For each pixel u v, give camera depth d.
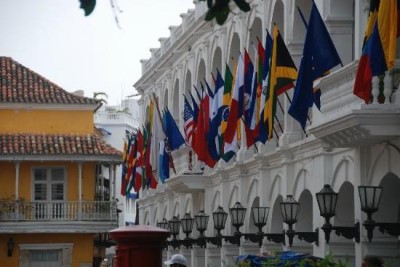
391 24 19.39
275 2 31.77
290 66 26.03
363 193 22.25
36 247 48.94
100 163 49.84
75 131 51.38
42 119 51.25
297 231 29.28
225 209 38.00
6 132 50.69
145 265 12.64
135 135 50.00
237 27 36.53
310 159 28.38
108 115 81.50
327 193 24.02
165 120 41.66
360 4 24.03
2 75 53.03
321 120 23.34
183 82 46.31
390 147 22.25
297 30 30.05
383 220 23.58
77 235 49.28
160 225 46.50
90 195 49.66
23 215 48.09
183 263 17.19
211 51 40.72
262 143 30.34
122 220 78.75
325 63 23.62
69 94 52.25
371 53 19.83
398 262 23.70
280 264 15.55
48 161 49.16
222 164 38.28
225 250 37.34
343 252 26.23
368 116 20.70
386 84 20.94
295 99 23.95
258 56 28.61
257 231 34.97
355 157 24.30
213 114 33.44
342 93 22.38
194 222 42.00
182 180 40.81
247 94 30.38
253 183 34.75
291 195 28.67
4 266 48.72
